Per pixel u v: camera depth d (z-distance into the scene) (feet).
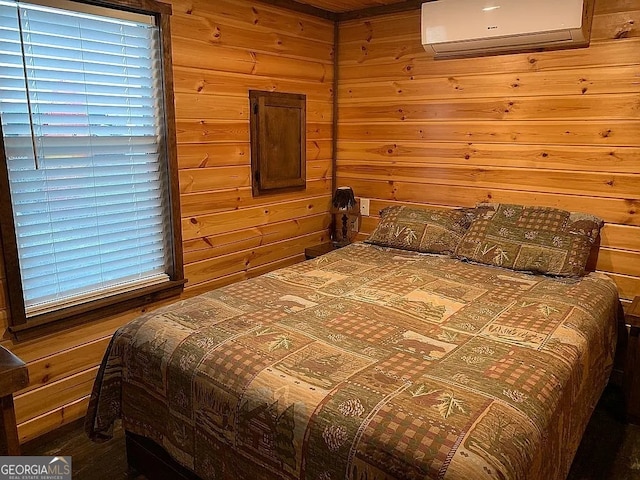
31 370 7.29
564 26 8.45
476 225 9.55
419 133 11.06
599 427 7.84
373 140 11.82
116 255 8.30
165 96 8.44
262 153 10.53
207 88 9.21
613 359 8.11
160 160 8.70
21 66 6.70
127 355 6.31
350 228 12.62
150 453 6.52
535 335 6.01
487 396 4.60
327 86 12.01
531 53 9.32
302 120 11.43
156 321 6.44
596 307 7.16
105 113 7.77
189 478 6.04
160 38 8.22
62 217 7.45
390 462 4.02
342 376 4.99
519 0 8.80
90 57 7.43
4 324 6.91
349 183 12.46
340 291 7.63
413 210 10.73
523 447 4.14
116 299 8.15
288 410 4.66
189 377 5.51
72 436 7.72
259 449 4.88
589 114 8.90
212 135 9.45
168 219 8.96
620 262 8.96
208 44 9.09
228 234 10.18
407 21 10.75
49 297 7.48
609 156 8.82
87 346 7.94
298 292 7.60
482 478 3.74
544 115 9.38
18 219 6.94
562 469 5.33
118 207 8.18
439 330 6.17
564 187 9.39
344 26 11.75
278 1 10.28
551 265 8.41
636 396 7.73
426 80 10.73
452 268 8.80
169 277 9.18
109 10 7.50
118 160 8.05
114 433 7.82
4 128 6.63
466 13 9.42
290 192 11.53
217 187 9.75
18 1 6.54
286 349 5.57
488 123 10.07
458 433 4.07
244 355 5.44
